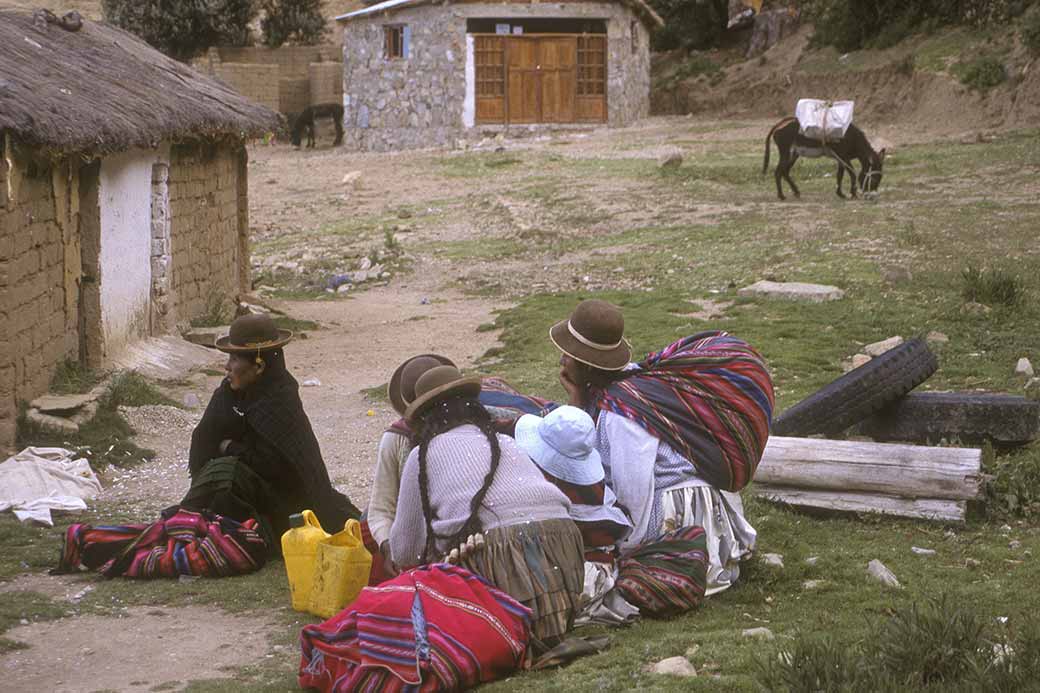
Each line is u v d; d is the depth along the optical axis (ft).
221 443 23.32
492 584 16.14
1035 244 55.21
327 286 66.80
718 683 14.30
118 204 41.45
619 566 18.11
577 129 136.46
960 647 14.35
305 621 19.27
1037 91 103.96
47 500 26.84
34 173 34.06
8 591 20.99
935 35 123.95
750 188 85.46
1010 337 38.58
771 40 153.58
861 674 13.65
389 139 141.59
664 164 98.32
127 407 35.63
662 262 61.72
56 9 189.98
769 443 24.00
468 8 133.39
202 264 52.19
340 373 44.57
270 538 22.84
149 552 21.84
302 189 107.55
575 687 14.80
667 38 173.06
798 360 37.78
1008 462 25.21
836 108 75.10
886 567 19.90
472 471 16.62
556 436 17.94
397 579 15.85
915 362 26.66
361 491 28.68
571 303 53.01
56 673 16.98
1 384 31.30
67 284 37.14
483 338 49.32
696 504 18.86
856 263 53.62
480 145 128.26
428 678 14.87
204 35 180.45
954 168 84.38
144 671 17.01
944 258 53.06
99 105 36.47
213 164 53.42
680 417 19.07
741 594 18.92
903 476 22.93
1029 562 20.21
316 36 188.03
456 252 72.38
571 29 141.49
